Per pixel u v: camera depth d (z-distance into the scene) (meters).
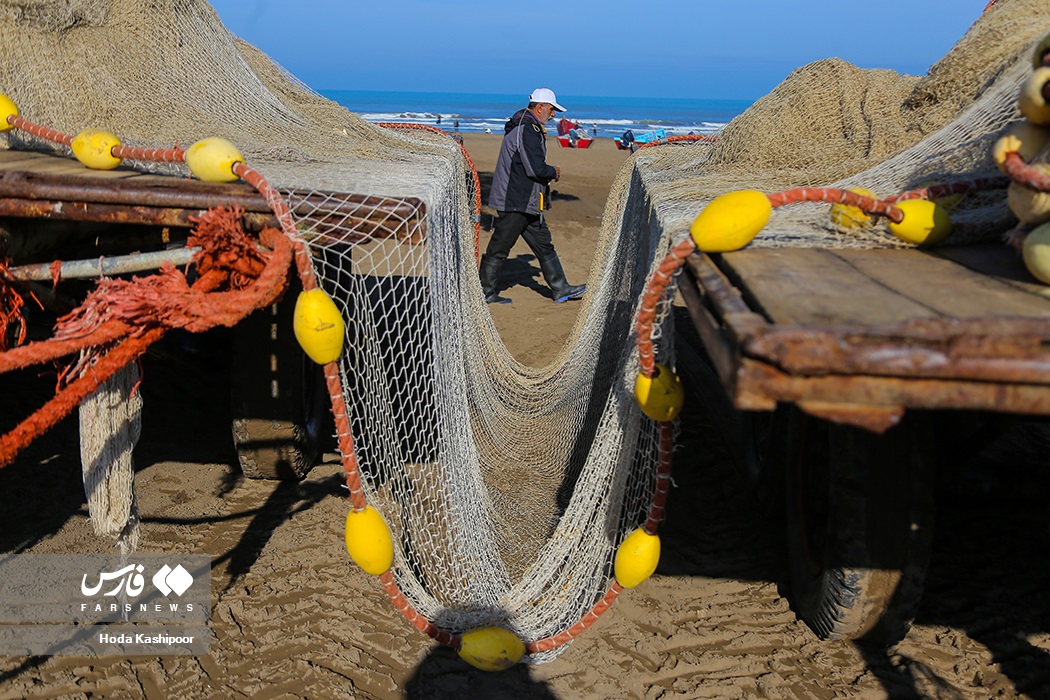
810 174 3.64
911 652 3.18
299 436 4.27
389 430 3.25
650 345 2.39
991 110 2.92
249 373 4.06
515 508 4.27
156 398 5.31
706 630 3.30
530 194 8.20
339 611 3.35
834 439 2.98
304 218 2.58
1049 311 1.67
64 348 2.18
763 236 2.59
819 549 3.29
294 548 3.77
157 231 3.14
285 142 4.49
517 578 3.61
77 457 4.42
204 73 4.79
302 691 2.91
